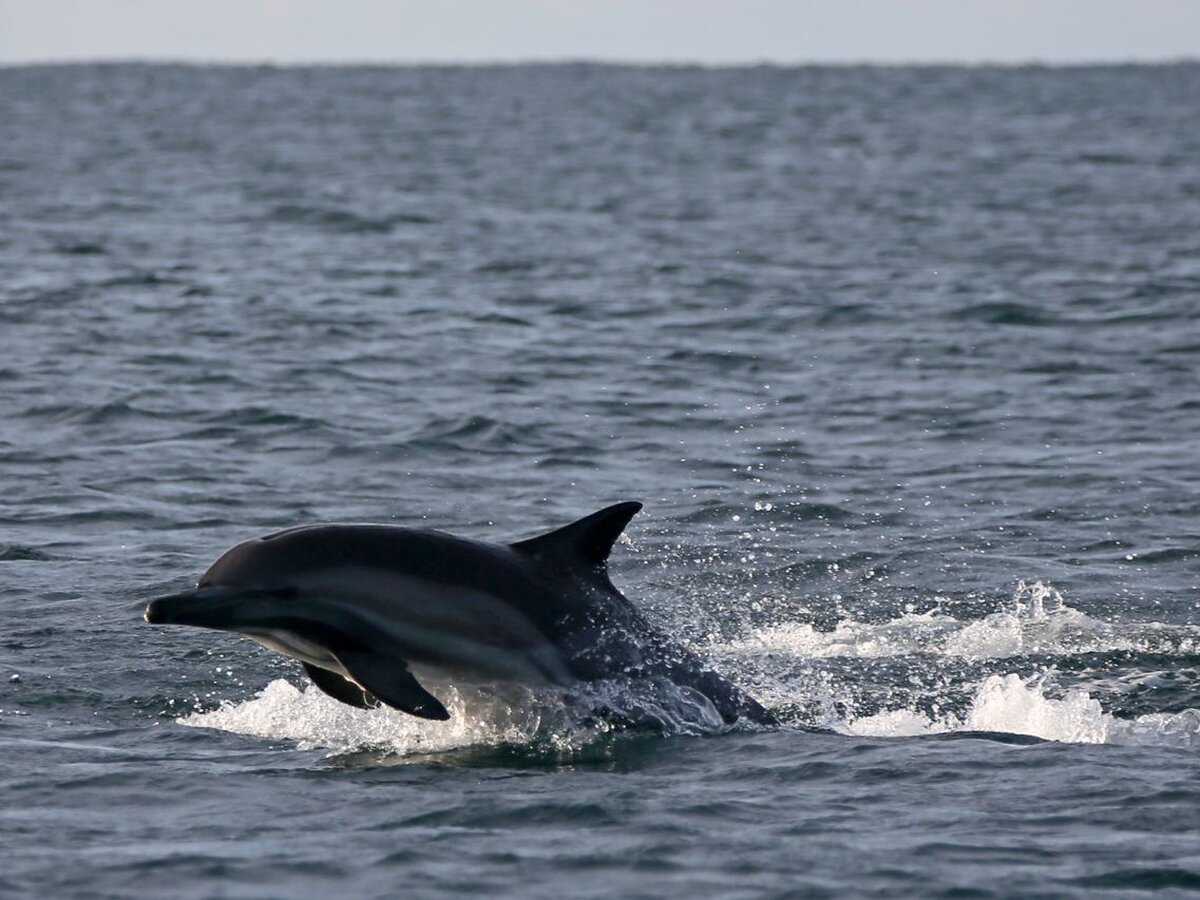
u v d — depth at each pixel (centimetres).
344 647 3341
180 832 2816
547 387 7875
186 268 12106
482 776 3161
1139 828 2794
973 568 5012
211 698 3803
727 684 3569
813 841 2738
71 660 4062
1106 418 7175
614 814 2881
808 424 7119
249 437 6769
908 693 3888
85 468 6238
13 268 11788
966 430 6981
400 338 9200
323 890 2533
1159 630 4409
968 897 2508
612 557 5106
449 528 5478
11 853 2697
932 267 12606
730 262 13050
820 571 4981
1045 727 3553
